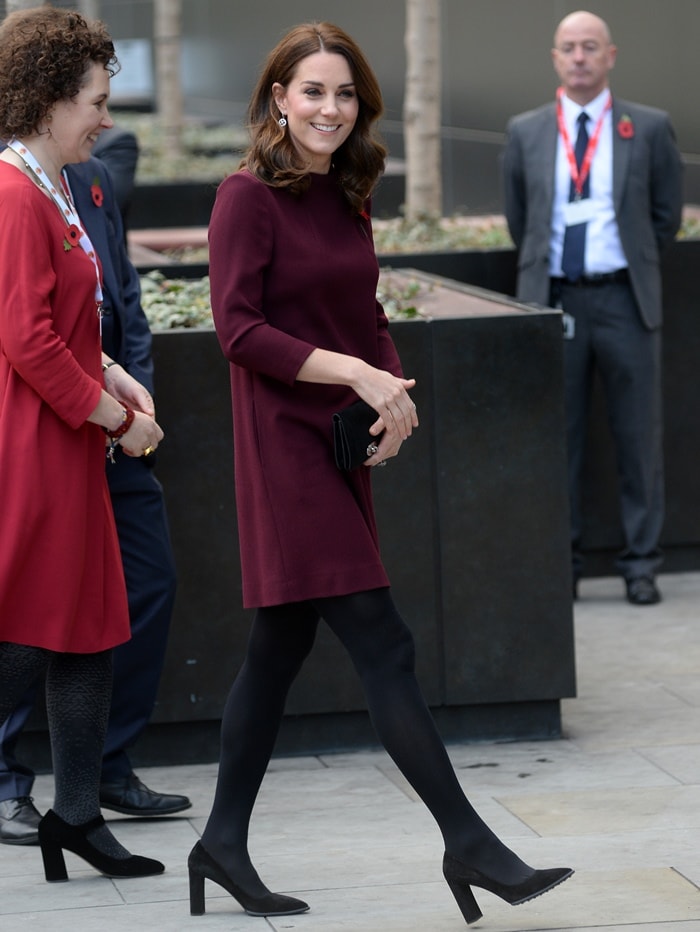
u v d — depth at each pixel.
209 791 17.33
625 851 14.85
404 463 18.28
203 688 18.20
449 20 46.38
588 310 24.94
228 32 69.62
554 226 25.05
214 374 17.94
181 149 58.69
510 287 27.56
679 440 26.98
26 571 13.05
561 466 18.45
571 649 18.61
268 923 13.17
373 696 12.65
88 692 14.01
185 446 17.95
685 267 26.58
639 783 17.05
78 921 13.37
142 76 75.88
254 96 13.01
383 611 12.74
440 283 22.47
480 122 45.06
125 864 14.29
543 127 25.23
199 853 13.37
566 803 16.44
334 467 12.84
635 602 25.48
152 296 20.09
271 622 13.15
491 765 17.89
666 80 35.53
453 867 12.45
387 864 14.66
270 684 13.27
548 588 18.56
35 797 17.08
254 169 12.77
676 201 25.06
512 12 42.78
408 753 12.49
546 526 18.50
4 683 13.28
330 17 57.44
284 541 12.71
